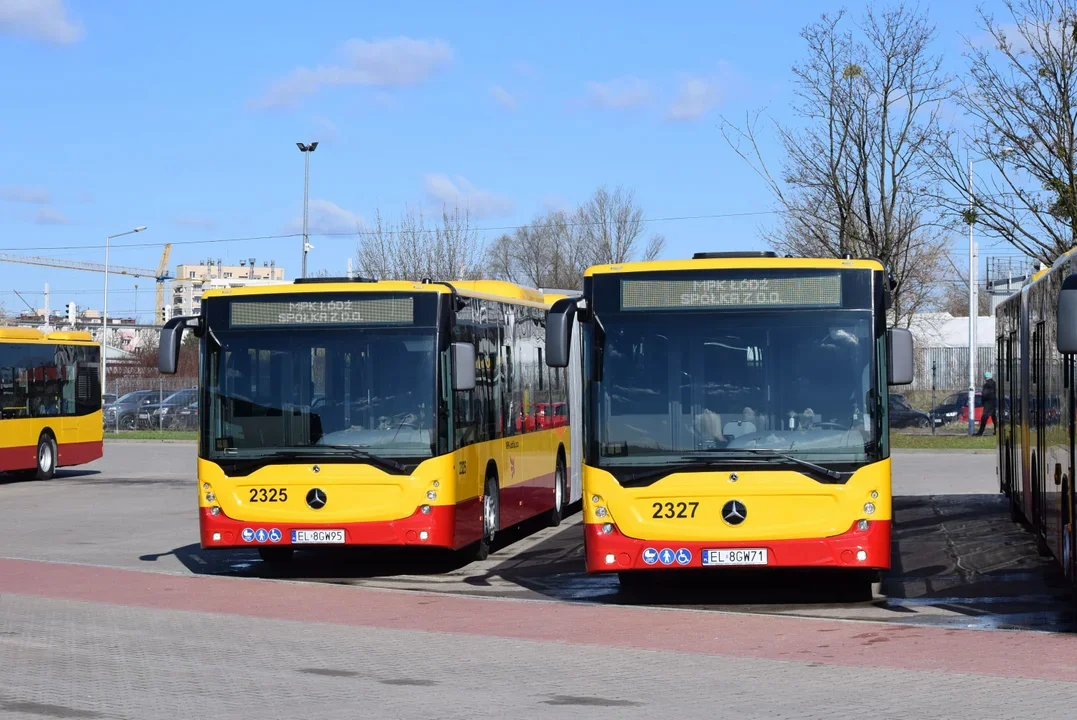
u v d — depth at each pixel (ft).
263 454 46.47
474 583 47.32
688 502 38.50
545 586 46.39
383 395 46.62
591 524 39.11
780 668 29.89
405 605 40.47
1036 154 81.00
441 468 46.32
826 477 38.11
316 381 46.85
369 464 46.14
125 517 72.59
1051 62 80.59
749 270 39.40
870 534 38.04
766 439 38.52
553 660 31.27
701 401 38.88
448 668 30.37
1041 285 46.01
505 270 225.76
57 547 58.95
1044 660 30.30
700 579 47.44
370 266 179.83
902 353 38.45
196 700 26.86
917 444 126.62
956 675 28.71
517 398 58.34
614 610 39.06
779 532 38.09
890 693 27.02
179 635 35.32
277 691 27.78
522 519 58.90
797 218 131.34
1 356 95.61
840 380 38.68
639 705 26.14
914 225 127.03
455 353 46.14
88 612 39.47
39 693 27.66
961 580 46.16
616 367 39.37
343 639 34.50
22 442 97.19
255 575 50.24
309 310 47.29
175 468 115.85
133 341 427.33
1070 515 37.50
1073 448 36.63
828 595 43.09
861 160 122.62
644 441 38.91
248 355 47.26
